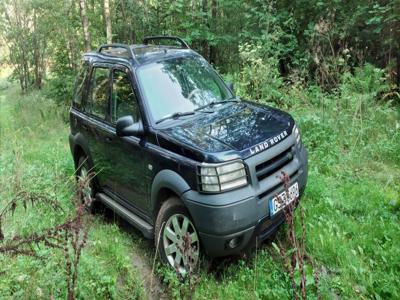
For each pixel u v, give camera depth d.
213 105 4.65
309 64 9.29
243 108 4.60
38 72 16.75
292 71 9.41
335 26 8.80
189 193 3.59
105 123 4.93
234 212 3.44
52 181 6.14
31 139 10.15
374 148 6.25
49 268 3.71
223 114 4.39
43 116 11.88
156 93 4.43
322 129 6.77
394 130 6.60
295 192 3.97
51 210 5.08
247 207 3.49
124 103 4.61
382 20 8.20
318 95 8.05
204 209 3.46
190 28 11.68
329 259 3.90
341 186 5.38
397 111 7.27
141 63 4.63
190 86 4.69
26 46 16.59
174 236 3.90
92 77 5.44
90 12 13.45
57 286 3.50
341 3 9.07
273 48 9.77
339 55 8.88
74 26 13.02
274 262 3.94
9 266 3.75
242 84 8.41
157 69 4.64
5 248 2.76
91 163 5.46
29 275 3.70
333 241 4.07
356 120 6.91
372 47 8.98
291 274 2.71
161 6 12.36
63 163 7.13
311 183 5.25
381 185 5.39
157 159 3.97
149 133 4.13
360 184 5.38
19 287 3.56
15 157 6.85
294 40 9.58
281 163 3.89
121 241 4.71
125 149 4.48
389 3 7.87
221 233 3.44
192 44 12.27
